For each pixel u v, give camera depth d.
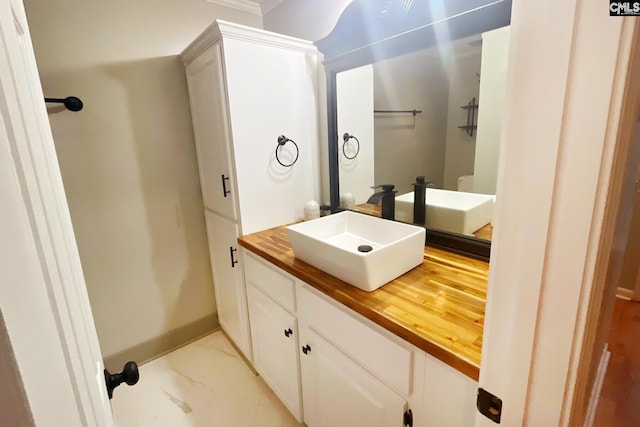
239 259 1.59
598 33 0.31
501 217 0.43
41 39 1.39
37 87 0.59
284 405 1.58
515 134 0.39
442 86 1.16
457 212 1.20
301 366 1.28
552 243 0.39
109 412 0.57
